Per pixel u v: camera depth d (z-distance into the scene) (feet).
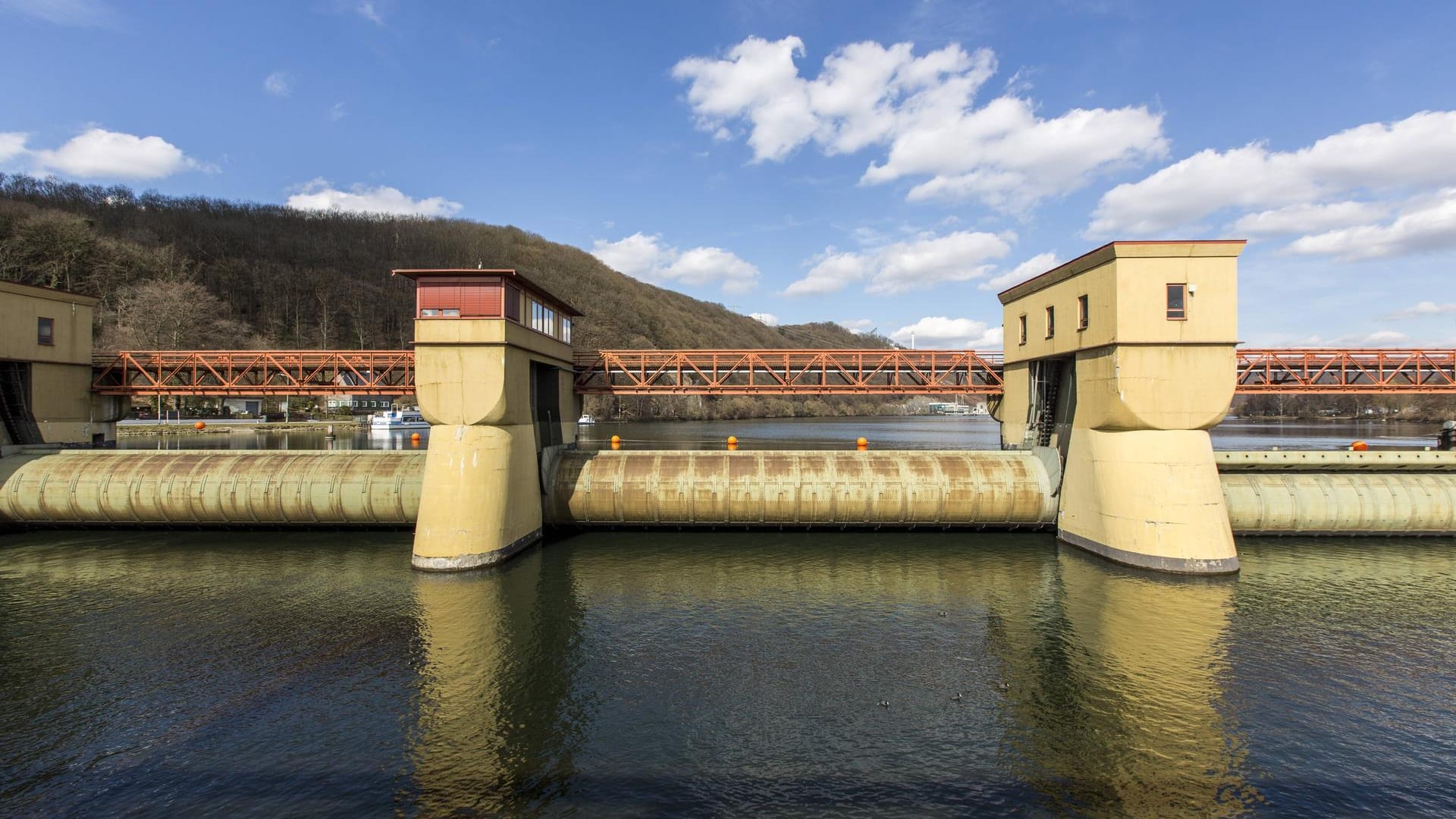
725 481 119.44
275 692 61.11
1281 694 60.70
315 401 435.12
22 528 122.31
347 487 118.21
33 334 124.98
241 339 444.55
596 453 126.72
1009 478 118.42
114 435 143.84
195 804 44.93
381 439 306.55
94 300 138.31
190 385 141.08
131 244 497.87
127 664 66.90
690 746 52.26
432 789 46.55
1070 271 107.96
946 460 122.31
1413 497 112.98
